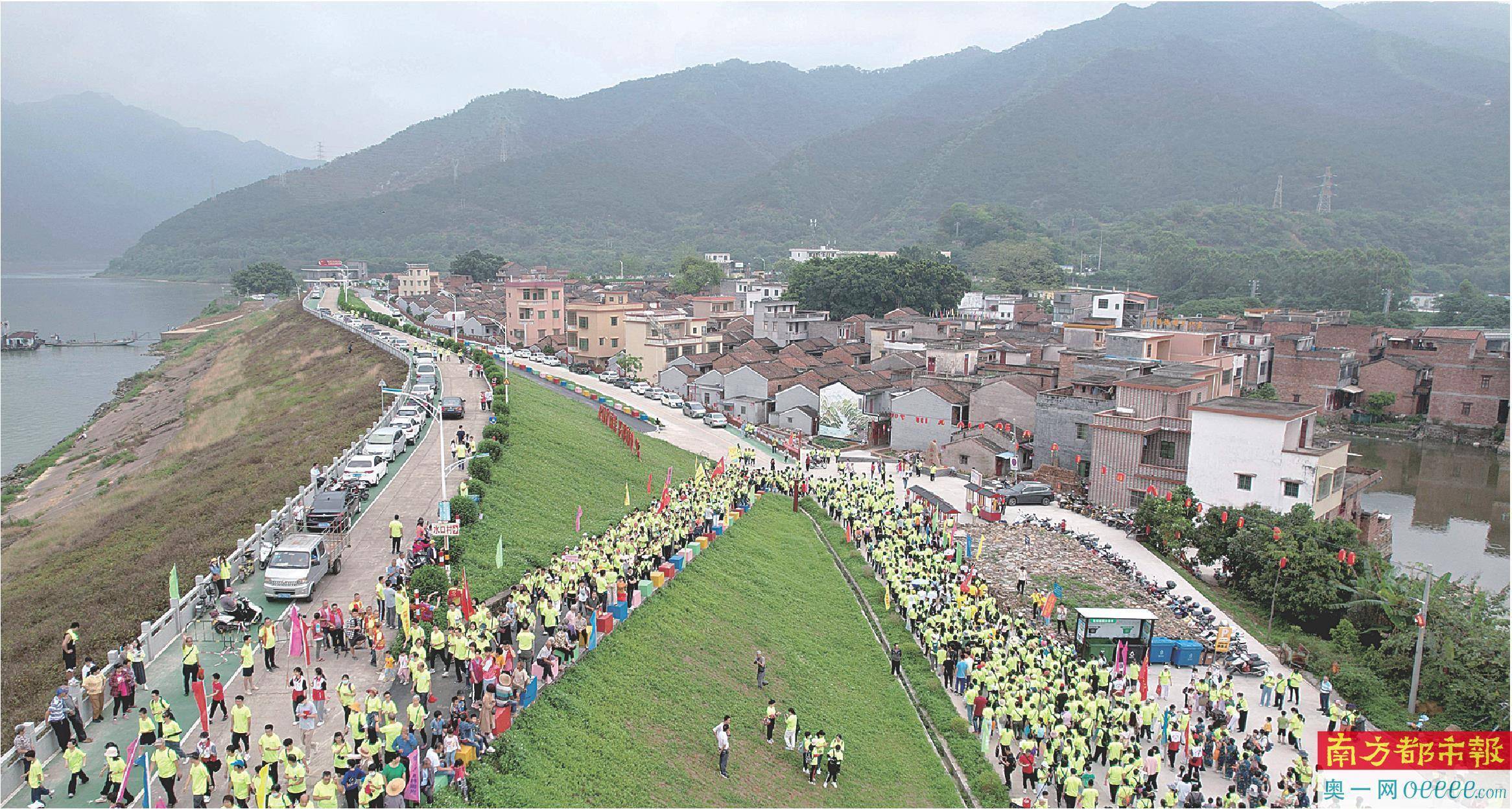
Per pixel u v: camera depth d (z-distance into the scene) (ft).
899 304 550.36
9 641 143.13
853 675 148.56
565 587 132.77
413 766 85.76
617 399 360.89
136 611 145.28
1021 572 190.60
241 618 122.83
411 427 227.61
